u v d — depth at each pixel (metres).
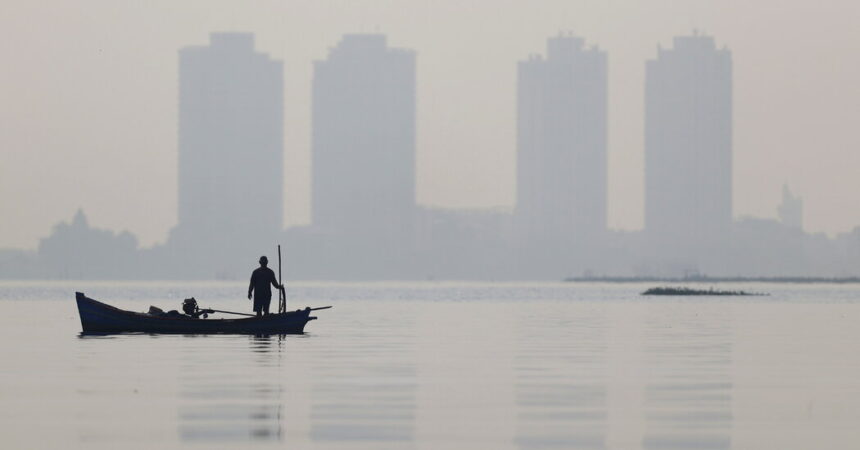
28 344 186.62
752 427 99.25
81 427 97.81
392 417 104.31
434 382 131.75
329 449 88.56
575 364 155.62
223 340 197.50
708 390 125.00
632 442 92.06
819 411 108.50
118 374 137.50
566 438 93.88
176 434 94.56
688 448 89.69
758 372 144.50
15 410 107.06
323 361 156.75
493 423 101.25
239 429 97.25
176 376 135.38
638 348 187.00
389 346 188.50
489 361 159.88
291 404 112.06
